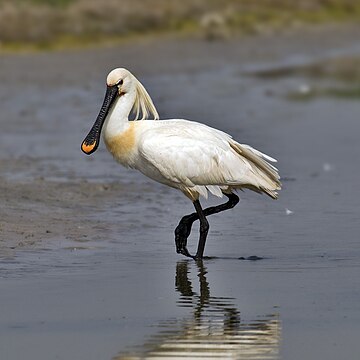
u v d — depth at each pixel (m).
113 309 10.90
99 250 13.80
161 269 12.80
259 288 11.83
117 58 39.16
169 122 13.94
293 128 26.00
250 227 15.46
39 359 9.30
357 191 18.36
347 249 13.91
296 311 10.84
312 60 42.62
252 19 51.41
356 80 36.38
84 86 32.19
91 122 26.06
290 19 53.31
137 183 18.75
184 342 9.80
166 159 13.52
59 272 12.52
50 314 10.72
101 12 45.19
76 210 16.22
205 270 12.77
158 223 15.64
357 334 10.05
